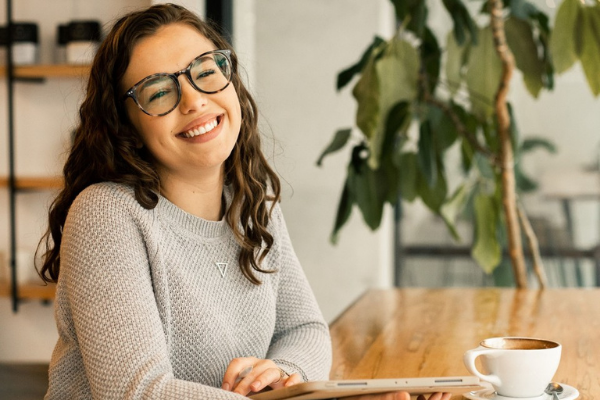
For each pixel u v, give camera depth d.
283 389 0.98
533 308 1.94
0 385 2.73
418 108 2.81
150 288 1.17
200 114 1.23
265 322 1.35
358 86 2.62
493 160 2.76
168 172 1.30
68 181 1.30
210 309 1.26
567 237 3.98
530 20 2.82
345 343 1.58
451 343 1.55
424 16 2.73
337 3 4.06
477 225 2.79
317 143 4.11
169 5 1.29
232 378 1.18
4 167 3.03
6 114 3.02
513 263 2.79
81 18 2.94
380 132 2.69
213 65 1.25
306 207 4.12
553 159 3.97
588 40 2.54
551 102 3.96
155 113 1.22
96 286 1.12
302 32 4.09
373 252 4.08
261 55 4.12
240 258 1.33
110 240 1.15
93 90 1.26
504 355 1.08
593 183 3.94
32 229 3.02
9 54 2.84
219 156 1.26
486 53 2.79
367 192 2.83
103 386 1.07
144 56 1.23
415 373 1.32
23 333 3.03
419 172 2.84
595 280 3.96
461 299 2.10
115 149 1.25
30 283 2.96
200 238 1.30
